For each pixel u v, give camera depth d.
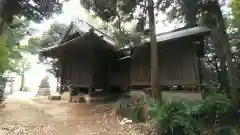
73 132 6.06
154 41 7.61
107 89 13.09
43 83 17.30
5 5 5.83
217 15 7.33
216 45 8.84
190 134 5.16
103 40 11.23
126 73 12.69
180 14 8.03
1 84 10.05
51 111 8.97
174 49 9.77
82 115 8.23
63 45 12.09
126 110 8.09
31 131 5.91
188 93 8.82
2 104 9.73
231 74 7.14
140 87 10.98
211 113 6.15
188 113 5.58
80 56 13.38
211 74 10.64
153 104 6.18
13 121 6.91
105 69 13.16
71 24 13.93
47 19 7.33
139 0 8.38
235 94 6.85
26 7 6.55
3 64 9.84
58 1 6.99
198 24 8.24
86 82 12.54
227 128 5.86
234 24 8.40
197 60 8.95
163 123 5.45
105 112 8.63
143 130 6.04
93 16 10.52
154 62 7.46
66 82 14.03
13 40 12.77
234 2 7.84
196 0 7.09
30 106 10.17
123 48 11.09
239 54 8.73
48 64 20.64
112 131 6.16
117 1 8.55
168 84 9.71
